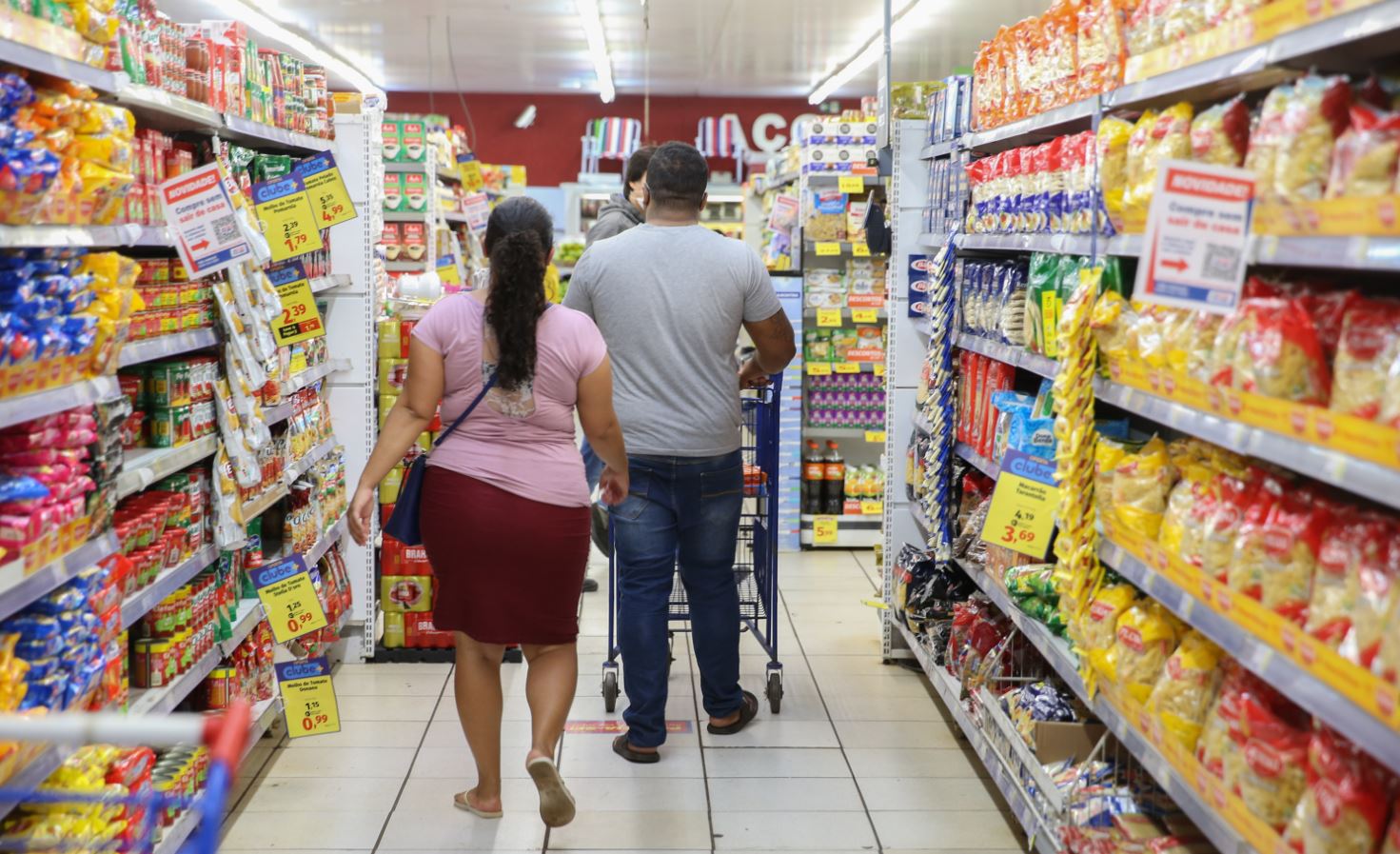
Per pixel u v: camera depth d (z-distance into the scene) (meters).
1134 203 2.50
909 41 13.10
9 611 2.02
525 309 3.17
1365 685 1.62
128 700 2.84
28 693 2.13
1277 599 1.93
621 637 3.97
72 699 2.28
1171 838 2.48
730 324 3.95
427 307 5.43
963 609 4.15
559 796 3.15
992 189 3.84
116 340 2.53
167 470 2.93
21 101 2.14
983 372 3.93
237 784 3.71
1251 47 2.02
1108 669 2.59
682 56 14.64
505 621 3.22
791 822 3.50
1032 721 3.22
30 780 2.06
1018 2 10.77
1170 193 1.96
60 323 2.27
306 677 3.49
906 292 4.98
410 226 7.23
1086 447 2.70
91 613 2.37
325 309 4.89
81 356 2.40
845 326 7.45
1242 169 2.05
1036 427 3.13
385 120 7.16
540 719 3.27
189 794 2.93
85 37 2.40
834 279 7.27
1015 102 3.61
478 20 12.37
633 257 3.90
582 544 3.31
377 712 4.38
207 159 3.37
